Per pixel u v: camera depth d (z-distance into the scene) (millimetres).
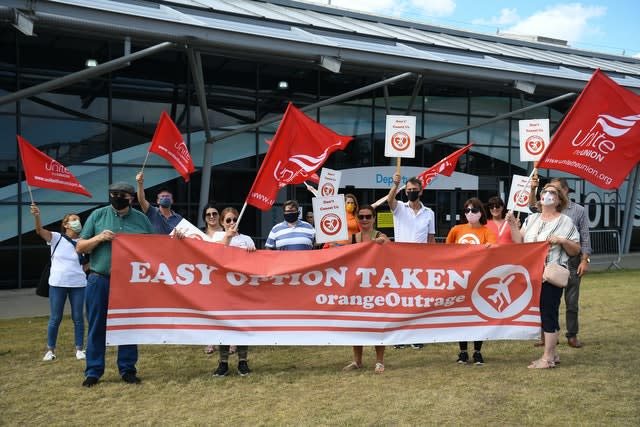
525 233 6988
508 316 6695
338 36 18688
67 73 16328
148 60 17422
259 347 8000
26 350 7766
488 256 6676
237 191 19188
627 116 6777
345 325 6516
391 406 5367
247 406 5426
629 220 25609
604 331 8641
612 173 6879
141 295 6203
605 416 5074
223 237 7359
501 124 24734
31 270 15789
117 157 17031
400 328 6586
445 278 6645
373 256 6566
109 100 16812
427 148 23062
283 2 24172
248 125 18266
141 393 5832
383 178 21641
